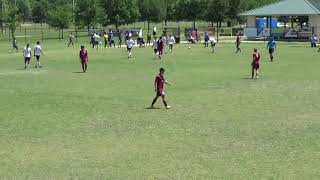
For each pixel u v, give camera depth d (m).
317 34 112.31
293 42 106.06
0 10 127.69
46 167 19.41
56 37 132.62
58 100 35.50
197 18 152.00
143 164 19.64
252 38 116.81
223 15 144.50
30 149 22.11
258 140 23.33
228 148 21.95
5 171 18.94
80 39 122.69
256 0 157.88
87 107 32.53
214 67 56.50
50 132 25.42
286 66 57.31
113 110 31.38
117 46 98.31
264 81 44.38
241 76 48.12
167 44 85.44
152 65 59.50
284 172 18.48
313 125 26.42
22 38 129.25
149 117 29.05
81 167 19.36
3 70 56.47
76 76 49.72
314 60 64.81
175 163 19.73
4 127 26.75
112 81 45.41
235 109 31.12
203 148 21.97
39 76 50.31
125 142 23.17
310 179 17.69
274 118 28.28
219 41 108.69
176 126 26.52
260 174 18.27
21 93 39.12
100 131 25.53
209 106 32.31
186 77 47.56
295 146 22.19
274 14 115.44
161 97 34.28
